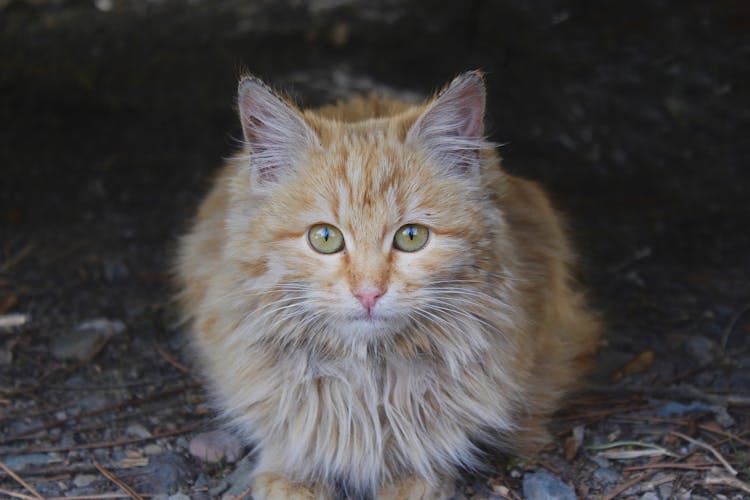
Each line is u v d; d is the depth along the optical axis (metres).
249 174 0.66
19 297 0.92
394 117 0.68
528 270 0.72
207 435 0.73
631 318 0.89
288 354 0.66
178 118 1.32
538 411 0.72
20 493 0.68
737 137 1.22
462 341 0.66
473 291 0.65
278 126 0.65
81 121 1.29
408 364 0.66
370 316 0.63
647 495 0.67
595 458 0.71
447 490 0.67
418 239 0.64
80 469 0.70
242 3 1.81
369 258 0.63
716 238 1.02
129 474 0.70
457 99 0.65
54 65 1.44
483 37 1.48
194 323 0.75
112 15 1.72
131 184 1.15
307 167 0.65
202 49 1.55
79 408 0.77
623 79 1.34
